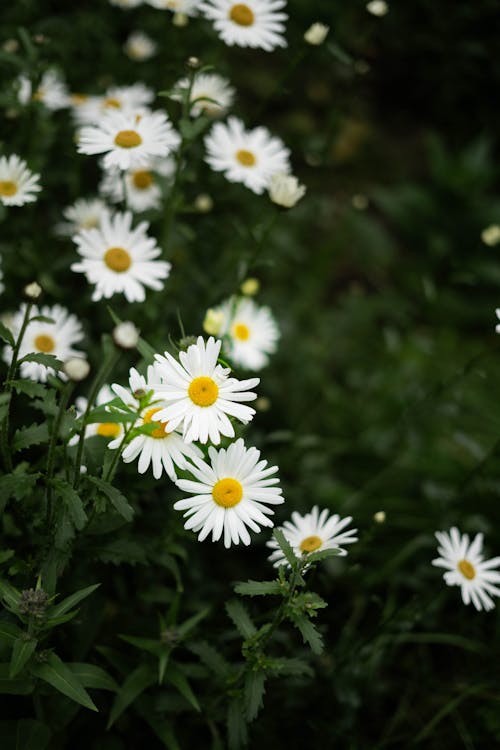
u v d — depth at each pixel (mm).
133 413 710
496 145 1848
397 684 941
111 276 852
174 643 789
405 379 1232
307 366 1208
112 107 1017
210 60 1045
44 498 795
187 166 1029
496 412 1185
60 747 790
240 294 962
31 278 973
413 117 1902
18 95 954
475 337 1445
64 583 799
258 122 1611
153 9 1143
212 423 729
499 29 1732
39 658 730
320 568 945
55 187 1084
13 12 1034
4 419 748
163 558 822
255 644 752
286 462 1014
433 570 969
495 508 1018
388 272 1562
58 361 731
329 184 1610
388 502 1043
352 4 1630
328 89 1701
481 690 924
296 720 884
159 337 927
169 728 804
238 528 729
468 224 1562
